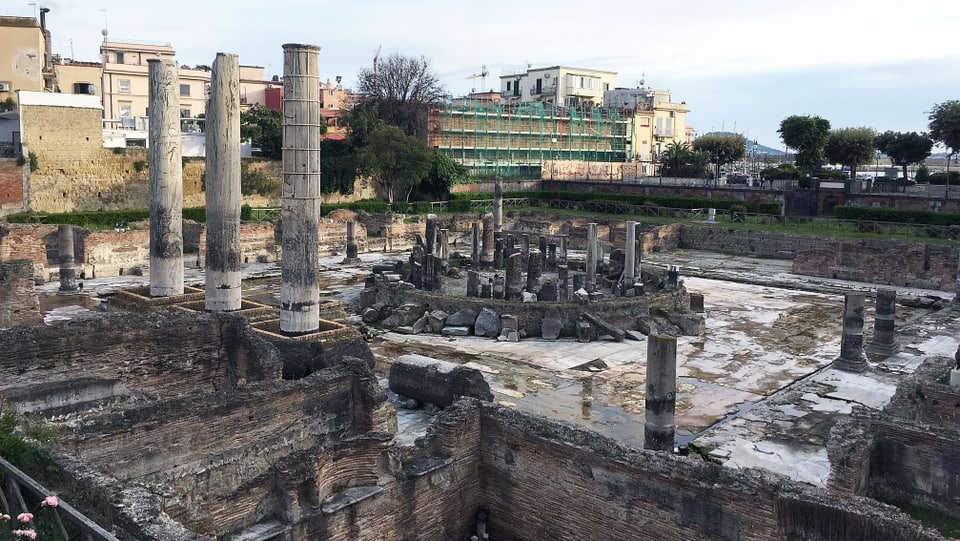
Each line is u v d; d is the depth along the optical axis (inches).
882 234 2472.9
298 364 997.8
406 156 3014.3
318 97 1136.8
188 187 2714.1
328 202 3127.5
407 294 1544.0
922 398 824.3
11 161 2279.8
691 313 1540.4
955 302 1738.4
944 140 3467.0
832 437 711.7
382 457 633.6
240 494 569.9
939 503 684.7
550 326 1425.9
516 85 5413.4
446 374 978.1
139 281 1856.5
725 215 2906.0
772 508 538.3
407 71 3533.5
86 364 826.2
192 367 907.4
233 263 1264.8
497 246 2050.9
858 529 506.9
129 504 469.4
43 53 3125.0
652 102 5044.3
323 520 591.2
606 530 619.5
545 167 3934.5
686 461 584.1
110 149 2519.7
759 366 1264.8
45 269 1815.9
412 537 653.3
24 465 490.9
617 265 1852.9
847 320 1231.5
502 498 689.6
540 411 1040.8
